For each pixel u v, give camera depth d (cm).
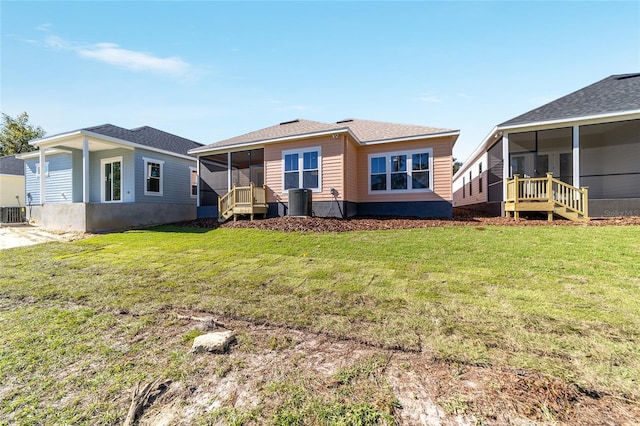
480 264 471
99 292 413
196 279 462
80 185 1386
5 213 1443
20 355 252
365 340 258
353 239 694
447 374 206
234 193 1112
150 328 302
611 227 705
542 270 429
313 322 298
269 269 500
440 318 293
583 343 237
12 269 546
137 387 206
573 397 178
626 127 1071
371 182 1180
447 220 952
